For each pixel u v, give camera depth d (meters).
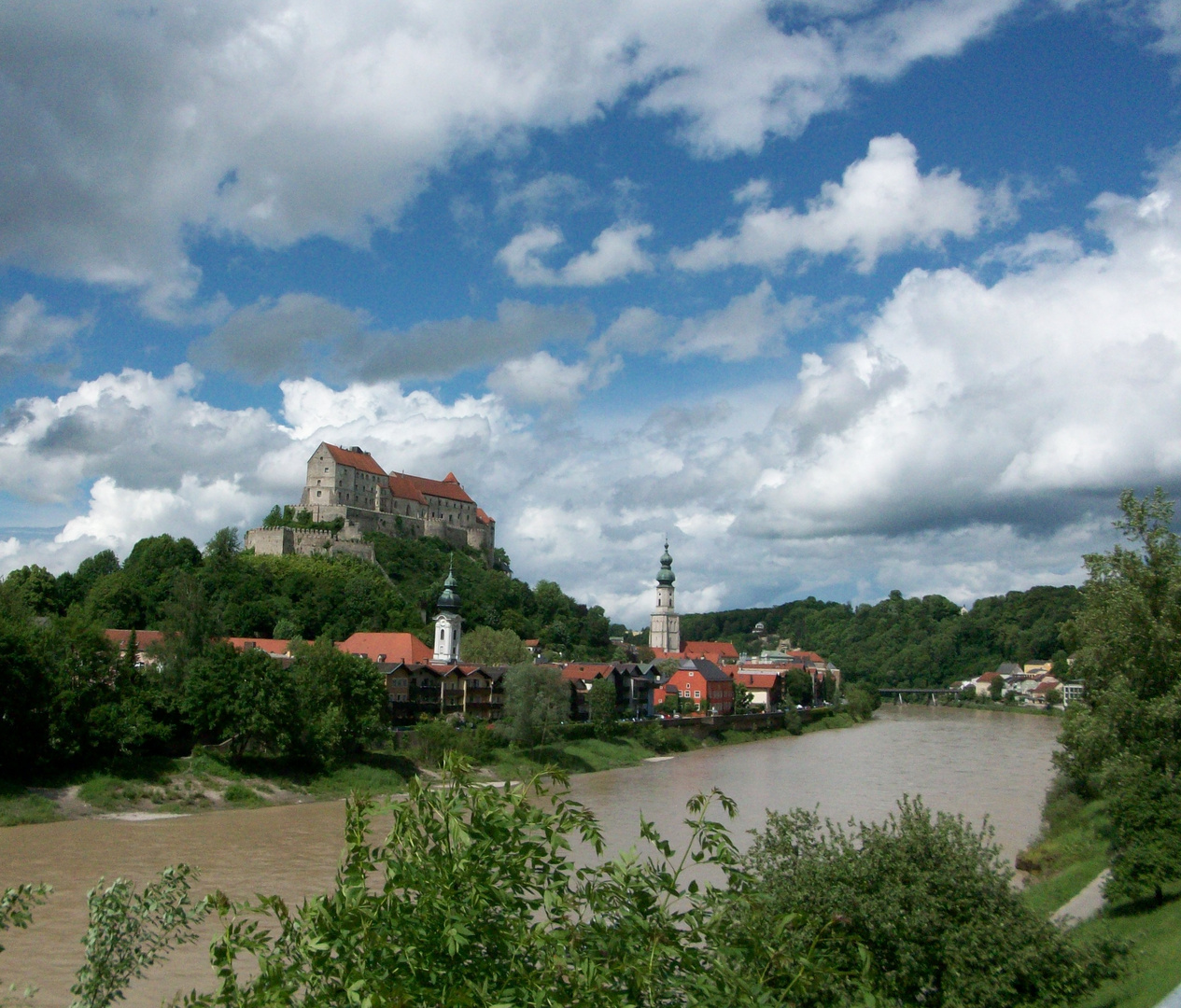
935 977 26.41
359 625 197.00
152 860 64.56
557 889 16.52
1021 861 62.00
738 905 18.59
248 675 96.44
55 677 88.25
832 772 118.62
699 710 190.62
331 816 85.44
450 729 117.69
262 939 15.79
